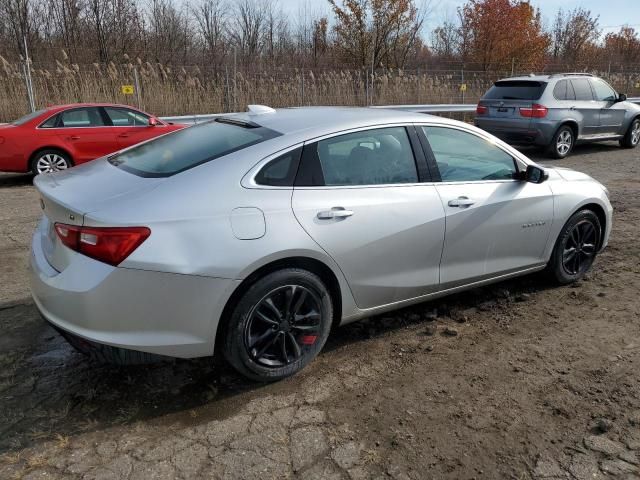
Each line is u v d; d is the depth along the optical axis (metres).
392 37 26.88
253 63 22.81
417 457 2.60
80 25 21.75
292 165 3.15
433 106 16.73
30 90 12.85
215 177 2.96
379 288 3.47
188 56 23.08
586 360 3.46
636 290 4.54
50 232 3.03
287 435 2.75
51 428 2.78
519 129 11.02
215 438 2.72
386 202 3.39
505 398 3.07
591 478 2.47
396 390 3.14
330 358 3.49
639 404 3.00
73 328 2.75
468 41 31.42
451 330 3.81
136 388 3.14
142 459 2.57
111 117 9.97
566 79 11.26
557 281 4.59
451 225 3.67
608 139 12.16
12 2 20.48
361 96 17.92
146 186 2.91
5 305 4.19
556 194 4.28
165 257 2.72
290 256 3.03
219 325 2.98
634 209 7.08
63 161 9.59
